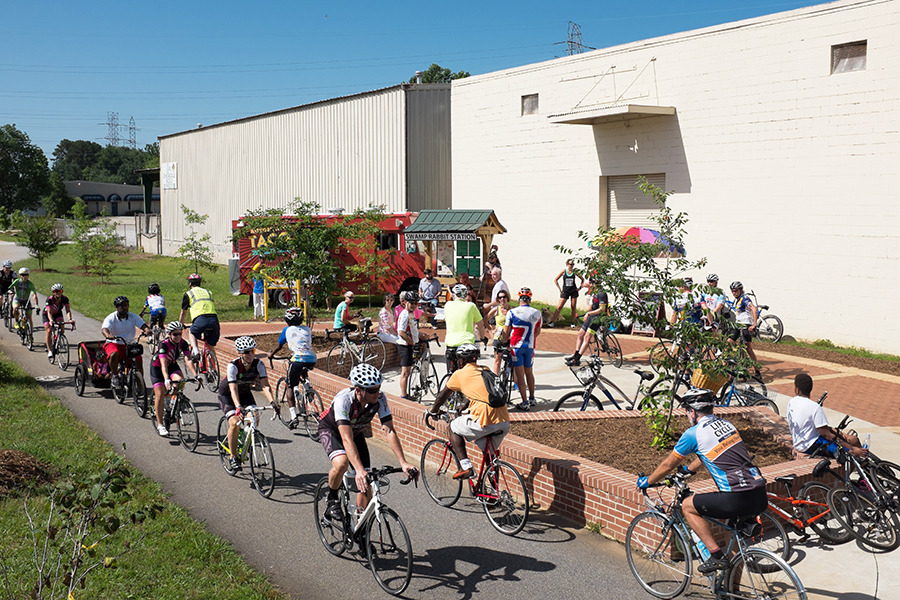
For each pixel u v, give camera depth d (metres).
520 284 24.11
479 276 21.94
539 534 6.97
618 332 18.47
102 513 4.80
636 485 6.39
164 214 46.62
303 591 5.88
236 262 26.62
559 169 22.55
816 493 6.91
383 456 9.48
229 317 21.36
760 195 17.59
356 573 6.20
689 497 5.62
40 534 5.15
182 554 6.30
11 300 19.77
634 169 20.36
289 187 34.00
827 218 16.41
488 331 16.14
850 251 16.06
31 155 98.50
